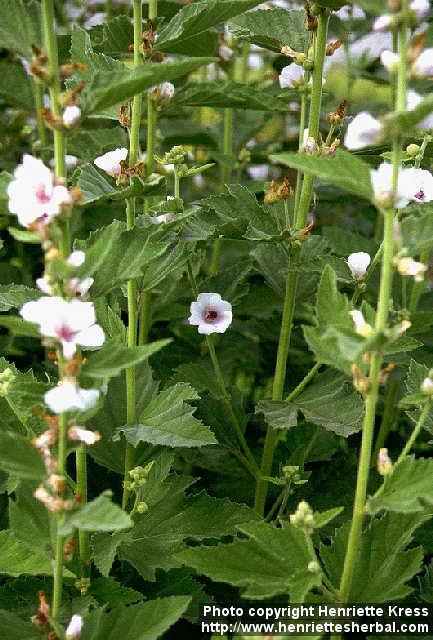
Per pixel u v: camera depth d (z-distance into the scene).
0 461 0.86
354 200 1.37
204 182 1.71
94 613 0.93
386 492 0.90
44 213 0.86
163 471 1.06
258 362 1.42
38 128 1.40
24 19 0.91
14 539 0.97
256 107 1.10
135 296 1.04
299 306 1.45
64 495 0.87
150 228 0.94
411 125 0.84
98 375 0.85
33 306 0.85
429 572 1.04
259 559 0.93
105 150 1.25
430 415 1.02
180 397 1.05
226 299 1.18
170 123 1.52
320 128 1.44
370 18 1.42
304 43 1.11
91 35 1.25
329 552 0.96
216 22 1.02
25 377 1.02
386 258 0.86
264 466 1.14
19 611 1.00
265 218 1.08
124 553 1.03
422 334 1.22
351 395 1.08
